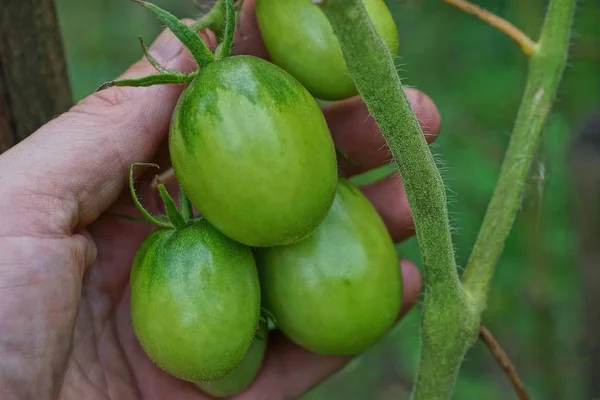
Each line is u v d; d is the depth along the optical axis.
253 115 0.34
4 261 0.38
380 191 0.47
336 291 0.38
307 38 0.37
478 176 0.71
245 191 0.34
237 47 0.42
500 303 0.71
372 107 0.33
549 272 0.63
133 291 0.37
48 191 0.39
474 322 0.39
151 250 0.37
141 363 0.45
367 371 0.76
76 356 0.44
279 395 0.47
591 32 0.66
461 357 0.40
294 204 0.34
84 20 0.83
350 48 0.32
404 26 0.76
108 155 0.40
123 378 0.45
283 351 0.46
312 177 0.34
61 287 0.38
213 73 0.35
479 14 0.41
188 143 0.34
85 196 0.40
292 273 0.38
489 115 0.73
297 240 0.35
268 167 0.34
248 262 0.37
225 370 0.37
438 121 0.45
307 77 0.38
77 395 0.43
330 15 0.31
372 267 0.38
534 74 0.40
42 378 0.38
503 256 0.72
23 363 0.38
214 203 0.35
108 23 0.83
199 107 0.34
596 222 0.56
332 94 0.38
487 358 0.75
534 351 0.67
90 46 0.82
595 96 0.70
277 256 0.38
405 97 0.34
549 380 0.63
